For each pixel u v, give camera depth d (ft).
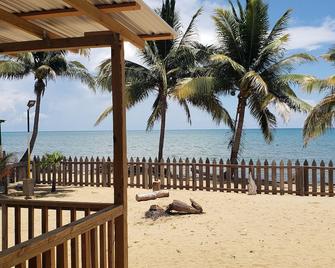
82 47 17.43
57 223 17.67
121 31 16.71
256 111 72.43
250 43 69.67
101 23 14.84
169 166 54.90
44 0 15.17
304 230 30.25
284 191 50.52
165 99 75.25
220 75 70.18
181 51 73.82
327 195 48.93
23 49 17.93
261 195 49.62
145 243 27.37
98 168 58.13
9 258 9.74
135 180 57.52
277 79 67.92
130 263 22.93
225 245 26.50
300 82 64.80
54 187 53.83
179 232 30.32
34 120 69.00
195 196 48.03
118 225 17.30
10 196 49.19
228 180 52.37
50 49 17.79
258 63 68.69
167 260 23.41
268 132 75.51
